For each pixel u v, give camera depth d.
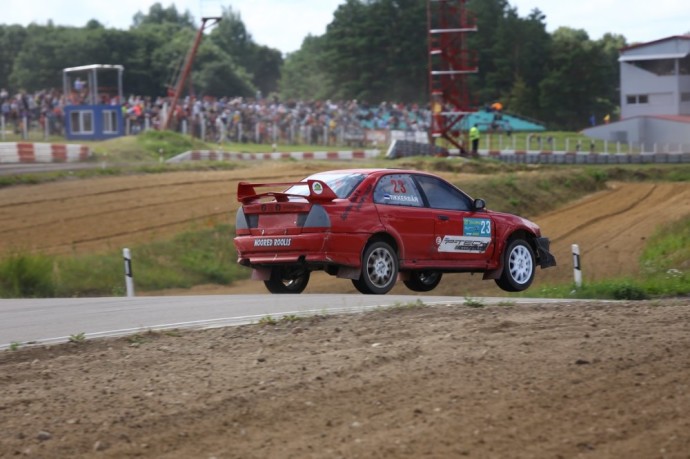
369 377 14.98
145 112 123.75
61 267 47.78
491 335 18.06
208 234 59.84
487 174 96.06
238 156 107.81
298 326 20.14
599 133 171.88
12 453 12.06
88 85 131.25
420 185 30.31
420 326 19.47
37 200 66.38
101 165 86.75
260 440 12.16
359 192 28.66
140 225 61.28
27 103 115.12
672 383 14.12
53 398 14.72
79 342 19.42
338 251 27.75
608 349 16.34
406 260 29.33
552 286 38.59
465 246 30.70
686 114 187.12
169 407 13.83
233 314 23.17
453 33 121.69
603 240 64.88
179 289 51.25
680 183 97.44
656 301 25.58
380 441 11.82
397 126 145.00
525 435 11.91
